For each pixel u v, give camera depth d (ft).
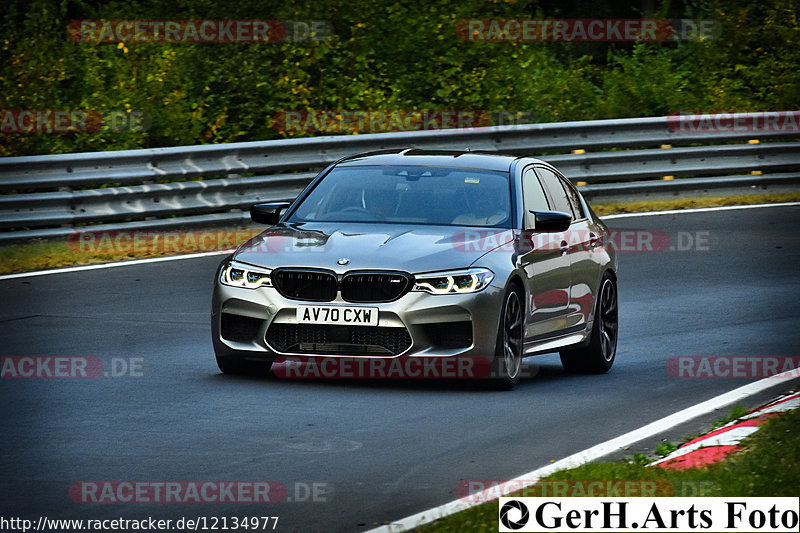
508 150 225.56
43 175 167.73
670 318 143.74
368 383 103.71
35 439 80.94
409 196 111.14
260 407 92.22
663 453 80.89
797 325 139.03
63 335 120.16
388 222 108.27
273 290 100.22
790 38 328.70
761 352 123.95
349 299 98.99
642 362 121.08
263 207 112.57
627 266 180.55
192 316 132.05
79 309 133.80
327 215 110.22
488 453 80.48
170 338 120.47
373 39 262.47
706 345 128.16
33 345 115.14
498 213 109.91
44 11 223.10
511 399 99.76
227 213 189.37
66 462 75.05
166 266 163.53
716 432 84.17
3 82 209.26
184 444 80.33
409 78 261.03
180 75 224.12
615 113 284.82
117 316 130.72
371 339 98.63
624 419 93.04
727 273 174.70
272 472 73.87
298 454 78.59
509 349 103.81
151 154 178.91
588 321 118.42
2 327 123.24
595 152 238.07
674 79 295.28
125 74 218.79
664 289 162.81
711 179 247.70
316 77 252.42
